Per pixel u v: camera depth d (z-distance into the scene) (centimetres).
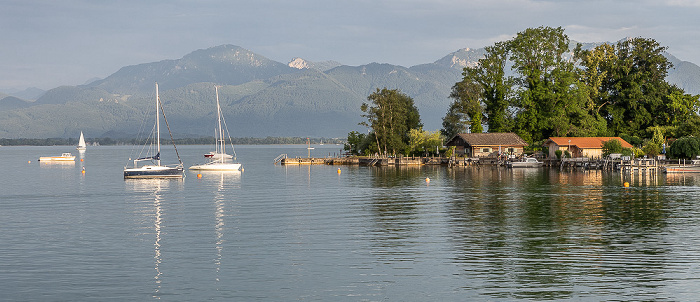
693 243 3866
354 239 4084
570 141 12712
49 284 3023
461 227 4553
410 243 3934
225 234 4316
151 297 2814
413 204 6031
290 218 5081
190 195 7225
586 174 10375
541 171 11362
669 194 6831
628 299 2725
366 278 3086
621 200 6247
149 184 9100
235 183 9119
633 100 14425
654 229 4403
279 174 11325
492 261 3416
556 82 13912
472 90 13962
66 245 3953
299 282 3028
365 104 14900
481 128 14200
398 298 2772
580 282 2986
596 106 14925
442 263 3378
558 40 14038
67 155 19925
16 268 3331
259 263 3412
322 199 6588
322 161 15412
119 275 3181
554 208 5634
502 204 5978
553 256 3525
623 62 15125
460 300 2736
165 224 4809
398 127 15025
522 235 4197
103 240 4122
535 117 13938
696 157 10725
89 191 7938
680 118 13975
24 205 6281
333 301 2734
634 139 13525
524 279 3047
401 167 13212
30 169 14638
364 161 14662
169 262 3453
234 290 2909
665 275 3091
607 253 3594
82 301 2764
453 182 8794
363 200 6444
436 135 14988
